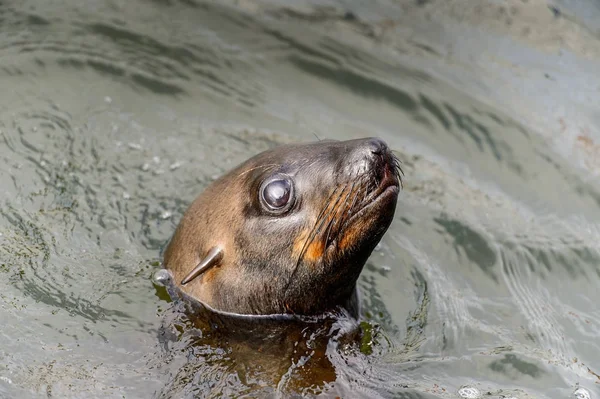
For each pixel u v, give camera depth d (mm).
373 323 8875
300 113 12656
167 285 8820
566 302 9797
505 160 12133
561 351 8898
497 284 9945
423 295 9484
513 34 14555
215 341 8203
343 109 12859
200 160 11406
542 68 13766
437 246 10430
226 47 13617
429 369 8281
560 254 10477
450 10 15086
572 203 11438
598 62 13969
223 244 8234
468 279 9953
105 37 13398
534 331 9164
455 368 8359
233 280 8258
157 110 12305
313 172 7770
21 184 10312
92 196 10344
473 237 10633
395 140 12375
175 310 8547
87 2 14047
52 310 8484
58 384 7605
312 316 8430
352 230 7621
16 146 10977
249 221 8047
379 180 7457
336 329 8398
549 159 12109
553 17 14930
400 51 13945
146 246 9609
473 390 8031
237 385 7711
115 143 11430
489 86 13336
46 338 8125
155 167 11102
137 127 11859
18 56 12633
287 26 14234
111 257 9352
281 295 8203
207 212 8484
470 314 9312
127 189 10586
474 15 14938
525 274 10172
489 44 14273
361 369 8055
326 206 7664
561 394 8172
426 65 13688
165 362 7957
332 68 13500
